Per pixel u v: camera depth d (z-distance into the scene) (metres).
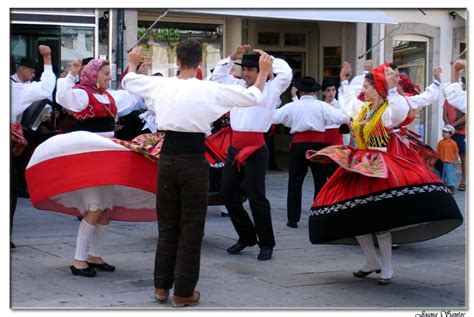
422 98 6.55
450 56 15.30
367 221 5.66
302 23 14.82
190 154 5.25
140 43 12.28
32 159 5.99
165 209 5.38
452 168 12.16
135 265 6.59
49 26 11.09
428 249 7.71
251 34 14.30
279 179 13.05
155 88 5.34
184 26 12.72
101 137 5.92
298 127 8.57
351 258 7.14
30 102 7.11
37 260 6.68
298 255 7.22
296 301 5.64
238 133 6.90
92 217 6.11
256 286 6.04
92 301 5.47
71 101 6.24
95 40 11.41
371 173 5.64
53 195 5.90
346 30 14.35
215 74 7.25
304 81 8.63
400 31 14.66
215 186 7.73
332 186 5.95
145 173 5.93
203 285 6.02
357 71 14.29
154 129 8.75
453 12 15.11
